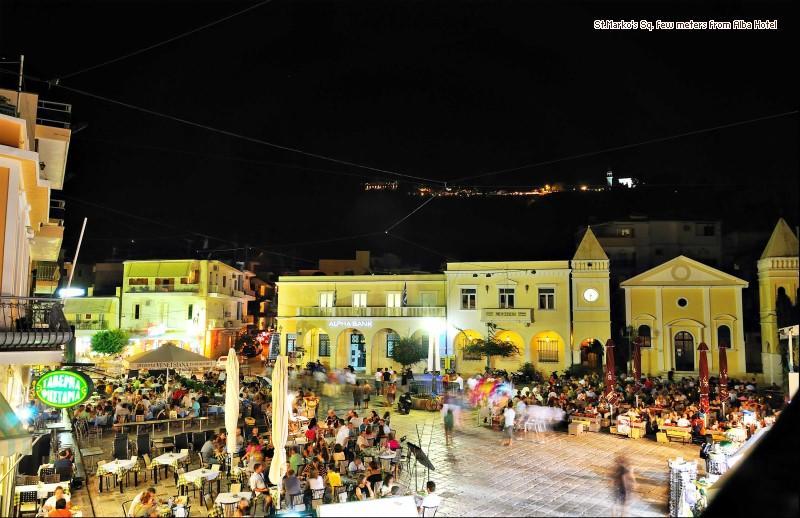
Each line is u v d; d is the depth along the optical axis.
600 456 19.14
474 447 20.39
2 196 12.20
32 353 11.33
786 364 39.53
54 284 22.84
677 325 41.81
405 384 38.47
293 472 14.37
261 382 32.88
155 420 21.28
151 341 52.19
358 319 46.28
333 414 21.59
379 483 14.36
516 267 43.91
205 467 16.09
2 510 13.21
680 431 21.45
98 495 14.80
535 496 14.65
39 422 17.86
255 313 71.81
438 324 44.72
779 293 40.84
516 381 39.81
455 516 13.10
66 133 17.30
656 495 14.84
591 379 35.28
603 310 42.44
